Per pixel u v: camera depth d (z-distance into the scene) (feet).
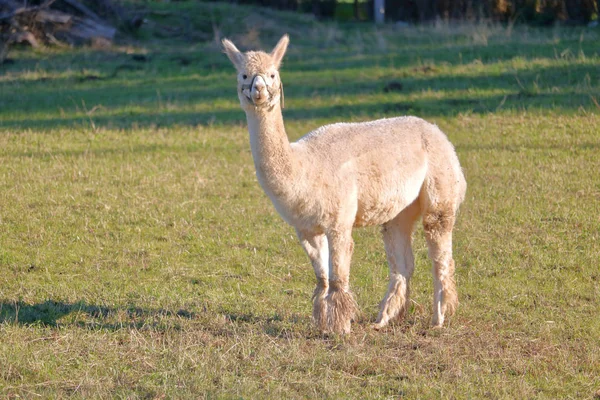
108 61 278.87
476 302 98.22
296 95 230.48
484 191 144.15
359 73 252.42
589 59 240.32
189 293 101.24
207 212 135.23
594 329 88.17
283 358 79.15
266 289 103.35
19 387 72.69
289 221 83.61
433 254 90.43
